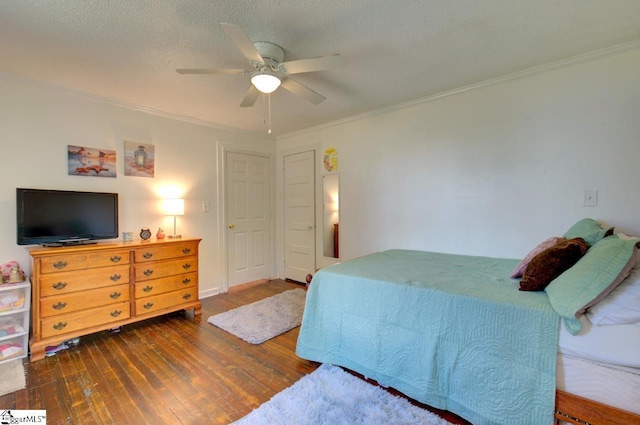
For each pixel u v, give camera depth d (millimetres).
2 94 2371
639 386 1115
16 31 1756
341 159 3773
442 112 2916
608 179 2131
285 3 1540
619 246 1308
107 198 2807
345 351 2008
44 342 2176
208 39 1870
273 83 1949
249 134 4254
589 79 2180
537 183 2420
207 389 1835
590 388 1210
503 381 1410
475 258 2611
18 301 2152
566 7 1611
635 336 1150
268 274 4543
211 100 2943
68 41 1878
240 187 4164
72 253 2311
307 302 2193
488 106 2641
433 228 3012
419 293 1714
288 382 1912
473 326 1521
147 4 1531
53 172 2615
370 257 2711
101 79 2451
